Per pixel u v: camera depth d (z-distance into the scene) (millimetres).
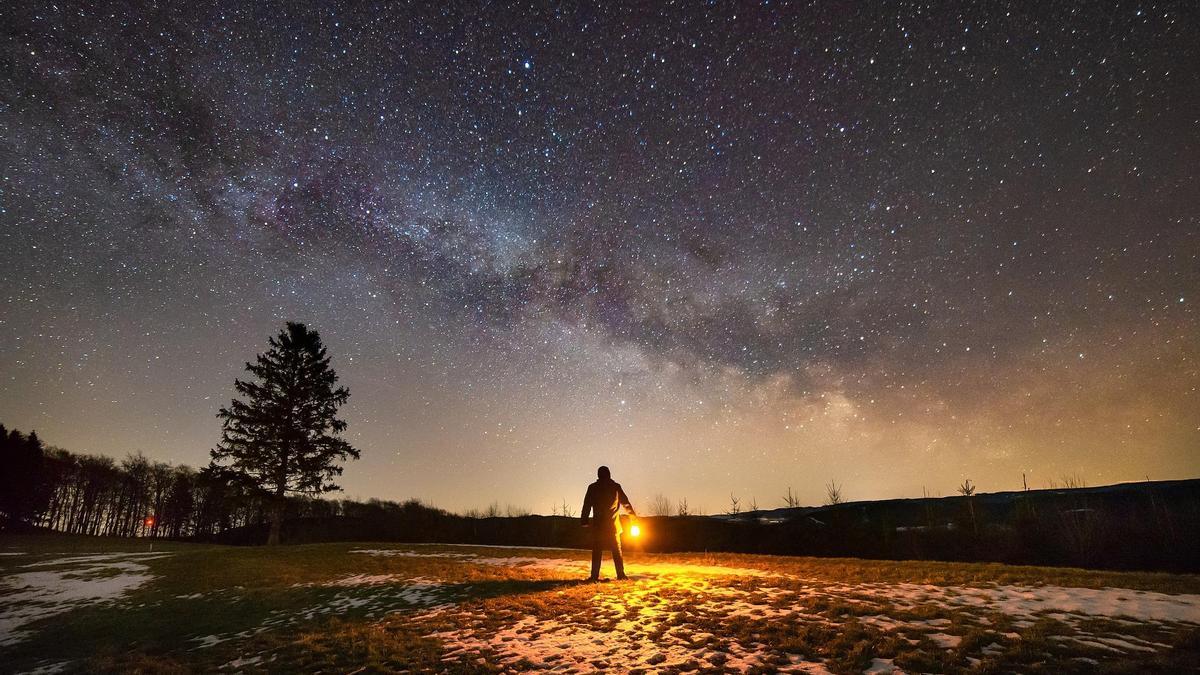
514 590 10273
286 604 11477
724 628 6715
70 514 65938
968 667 4969
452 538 35406
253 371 37062
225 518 63906
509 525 35094
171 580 16969
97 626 11852
